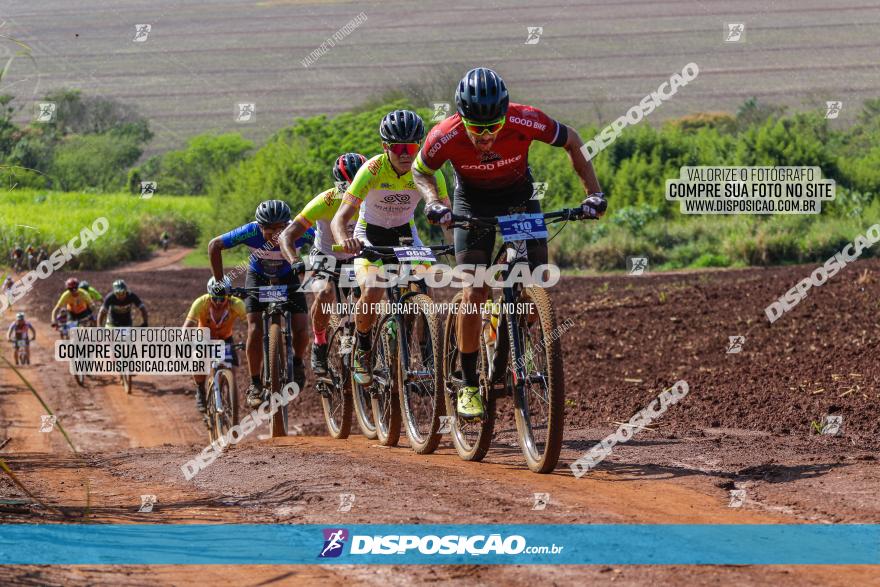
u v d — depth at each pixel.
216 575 5.02
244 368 22.09
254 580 4.93
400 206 9.74
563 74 122.44
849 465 7.35
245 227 12.38
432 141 7.54
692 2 160.62
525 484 7.22
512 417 13.11
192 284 43.03
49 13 188.00
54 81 144.62
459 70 70.88
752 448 8.66
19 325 26.14
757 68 120.19
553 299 24.80
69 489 8.19
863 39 131.50
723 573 4.71
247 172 56.50
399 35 155.25
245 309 13.35
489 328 8.22
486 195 7.83
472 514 6.19
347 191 9.55
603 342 17.88
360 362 10.51
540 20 156.00
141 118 125.56
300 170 54.62
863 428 10.05
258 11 183.62
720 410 11.84
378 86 130.50
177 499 7.47
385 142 9.26
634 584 4.59
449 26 157.50
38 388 23.38
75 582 4.82
